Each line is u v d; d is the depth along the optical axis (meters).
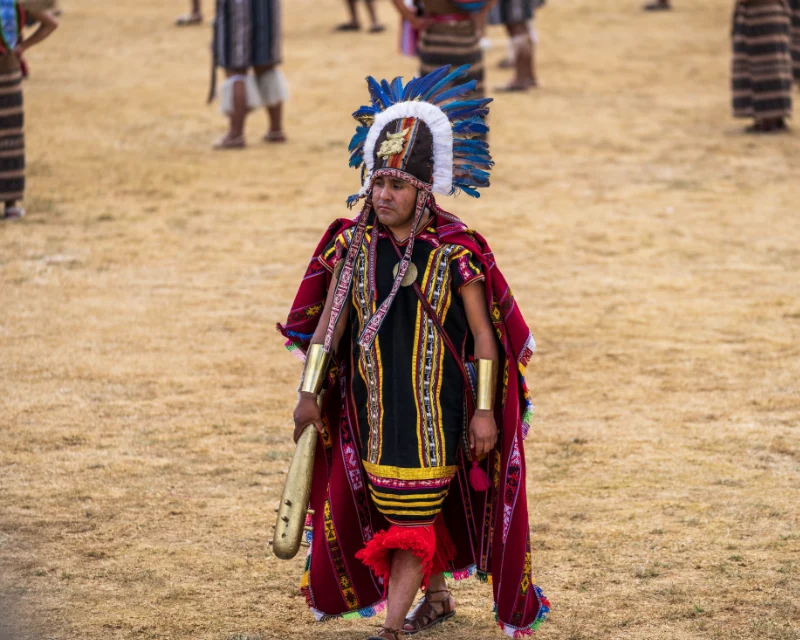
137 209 43.22
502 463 14.70
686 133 56.50
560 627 15.55
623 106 62.50
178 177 48.28
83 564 17.61
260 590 16.89
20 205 43.03
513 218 42.44
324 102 63.47
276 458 22.11
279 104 54.75
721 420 23.88
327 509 15.20
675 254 37.78
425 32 47.50
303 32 85.00
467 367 14.73
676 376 26.72
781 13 53.94
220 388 26.11
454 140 14.73
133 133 56.59
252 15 52.16
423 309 14.38
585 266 36.50
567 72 71.12
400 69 70.75
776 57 54.47
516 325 14.62
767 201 44.50
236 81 53.19
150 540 18.52
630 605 16.16
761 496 19.95
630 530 18.69
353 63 73.19
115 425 23.77
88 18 91.25
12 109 40.12
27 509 19.66
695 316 31.36
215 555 18.02
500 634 15.66
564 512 19.47
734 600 16.20
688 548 17.97
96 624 15.62
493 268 14.61
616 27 84.69
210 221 41.78
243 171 49.53
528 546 14.70
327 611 15.19
